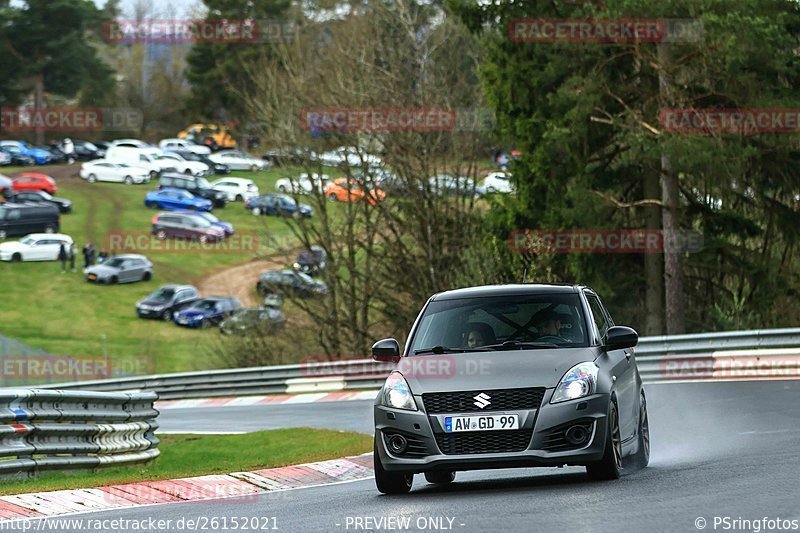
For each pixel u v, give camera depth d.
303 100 159.50
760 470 32.62
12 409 40.84
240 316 160.75
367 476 44.47
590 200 125.38
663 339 89.62
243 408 99.81
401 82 156.00
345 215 161.88
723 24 112.06
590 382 31.73
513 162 133.88
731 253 129.62
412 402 32.03
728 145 115.75
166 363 191.12
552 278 111.12
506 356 32.88
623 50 125.81
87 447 45.19
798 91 118.50
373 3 160.38
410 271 156.75
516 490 31.80
